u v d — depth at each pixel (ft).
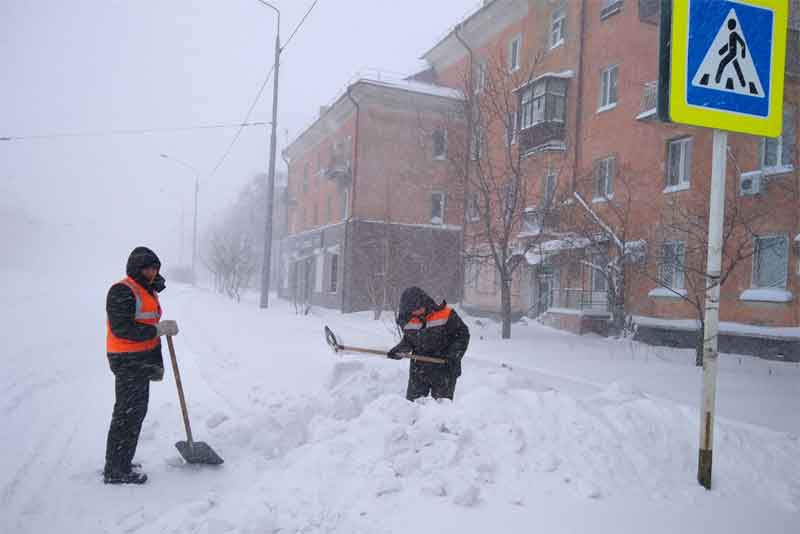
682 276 45.01
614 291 47.29
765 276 40.04
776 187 38.83
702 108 10.34
